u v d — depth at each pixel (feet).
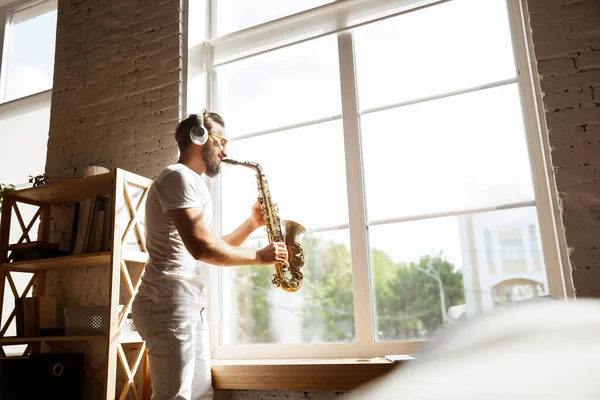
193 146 7.97
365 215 8.97
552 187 7.62
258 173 8.45
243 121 10.49
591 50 7.29
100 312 8.62
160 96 10.39
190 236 6.88
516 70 8.38
